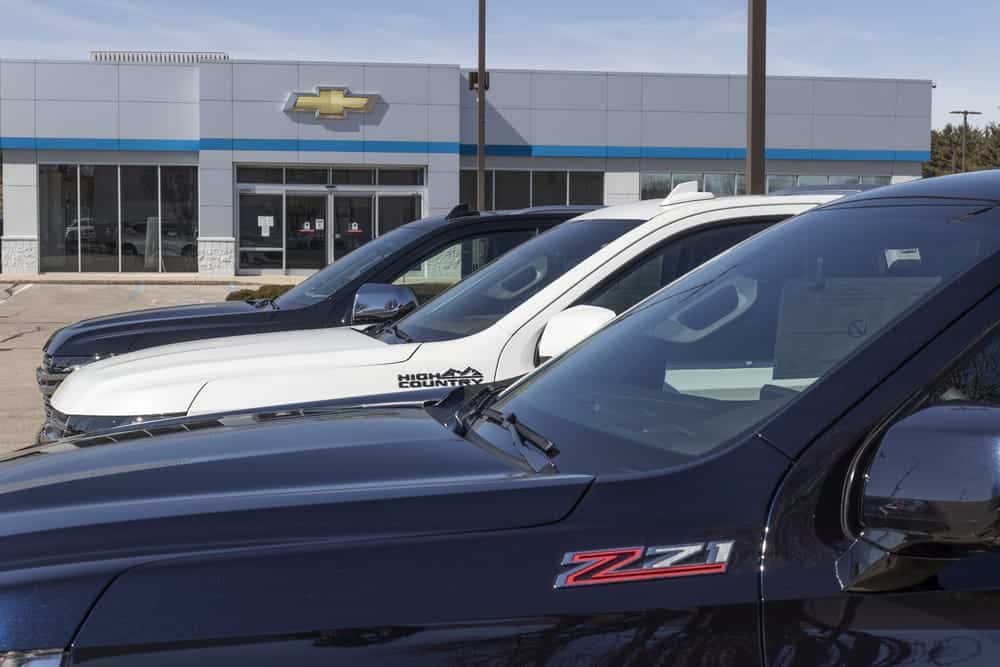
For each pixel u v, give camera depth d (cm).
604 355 258
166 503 184
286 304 686
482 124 2219
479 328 437
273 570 161
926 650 150
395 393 392
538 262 462
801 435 171
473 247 665
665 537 164
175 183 3259
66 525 177
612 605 157
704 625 155
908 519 150
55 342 655
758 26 895
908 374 170
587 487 177
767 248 254
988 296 173
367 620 155
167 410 411
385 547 165
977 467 147
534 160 3378
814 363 211
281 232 3275
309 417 266
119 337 641
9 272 3219
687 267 426
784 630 154
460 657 153
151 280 3077
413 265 653
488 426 241
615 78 3359
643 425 214
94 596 157
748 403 210
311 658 152
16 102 3162
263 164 3241
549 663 153
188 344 498
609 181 3412
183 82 3209
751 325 232
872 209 237
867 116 3466
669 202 462
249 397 409
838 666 151
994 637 151
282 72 3180
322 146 3209
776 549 161
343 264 713
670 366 238
